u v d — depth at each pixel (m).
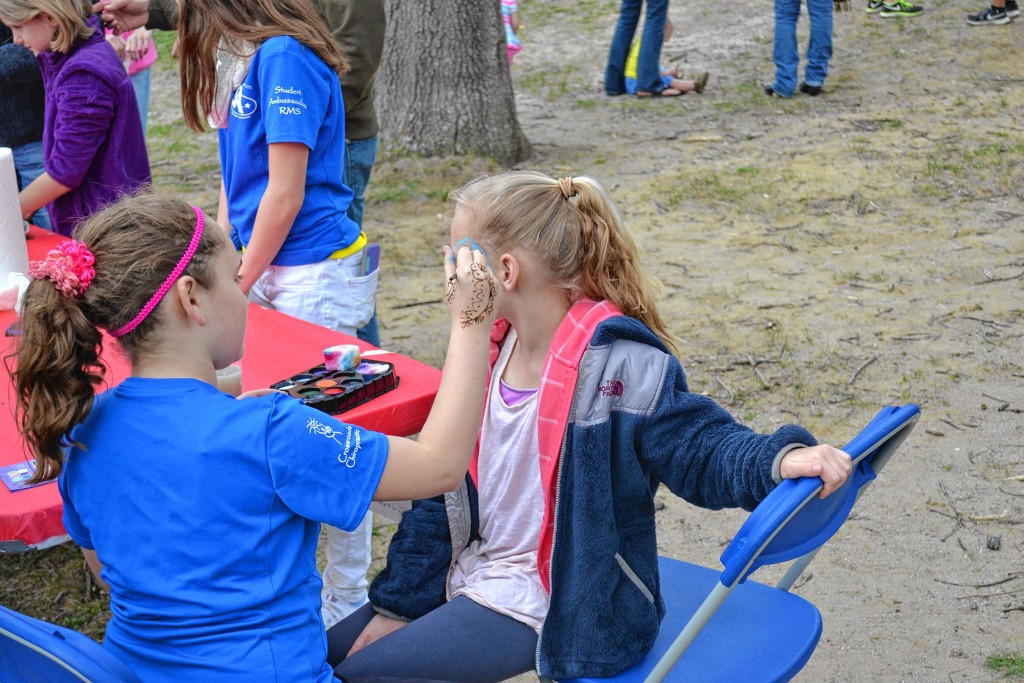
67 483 1.62
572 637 1.90
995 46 9.73
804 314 5.00
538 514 2.00
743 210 6.48
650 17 9.09
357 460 1.55
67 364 1.48
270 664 1.52
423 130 7.79
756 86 9.38
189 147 8.68
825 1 8.59
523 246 1.91
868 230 5.98
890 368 4.43
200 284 1.55
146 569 1.52
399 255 6.18
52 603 3.36
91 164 3.58
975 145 7.22
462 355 1.70
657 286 2.06
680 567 2.32
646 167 7.49
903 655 2.85
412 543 2.11
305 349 2.54
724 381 4.41
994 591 3.08
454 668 1.90
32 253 3.37
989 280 5.21
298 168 2.97
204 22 2.90
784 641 2.04
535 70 10.59
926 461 3.76
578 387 1.81
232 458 1.51
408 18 7.62
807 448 1.66
